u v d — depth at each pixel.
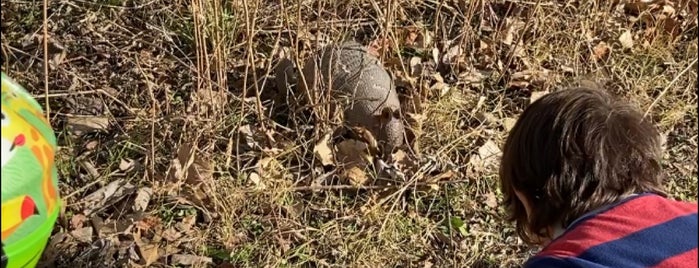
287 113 2.79
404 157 2.66
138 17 3.00
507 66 2.97
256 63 2.89
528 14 3.16
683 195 2.75
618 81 3.08
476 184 2.65
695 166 2.83
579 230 1.55
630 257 1.48
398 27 3.08
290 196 2.54
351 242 2.45
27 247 1.73
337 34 2.87
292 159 2.66
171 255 2.35
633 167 1.62
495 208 2.62
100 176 2.52
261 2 2.95
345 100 2.68
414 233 2.51
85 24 2.93
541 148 1.63
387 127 2.66
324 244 2.44
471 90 2.97
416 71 2.96
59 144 2.57
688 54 3.20
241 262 2.37
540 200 1.65
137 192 2.46
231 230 2.42
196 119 2.63
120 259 2.32
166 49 2.91
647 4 3.38
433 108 2.83
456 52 3.04
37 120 1.78
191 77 2.82
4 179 1.62
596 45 3.18
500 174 1.78
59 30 2.90
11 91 1.76
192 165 2.52
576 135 1.61
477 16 3.18
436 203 2.60
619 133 1.62
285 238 2.45
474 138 2.79
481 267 2.47
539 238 1.74
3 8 2.90
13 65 2.72
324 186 2.56
